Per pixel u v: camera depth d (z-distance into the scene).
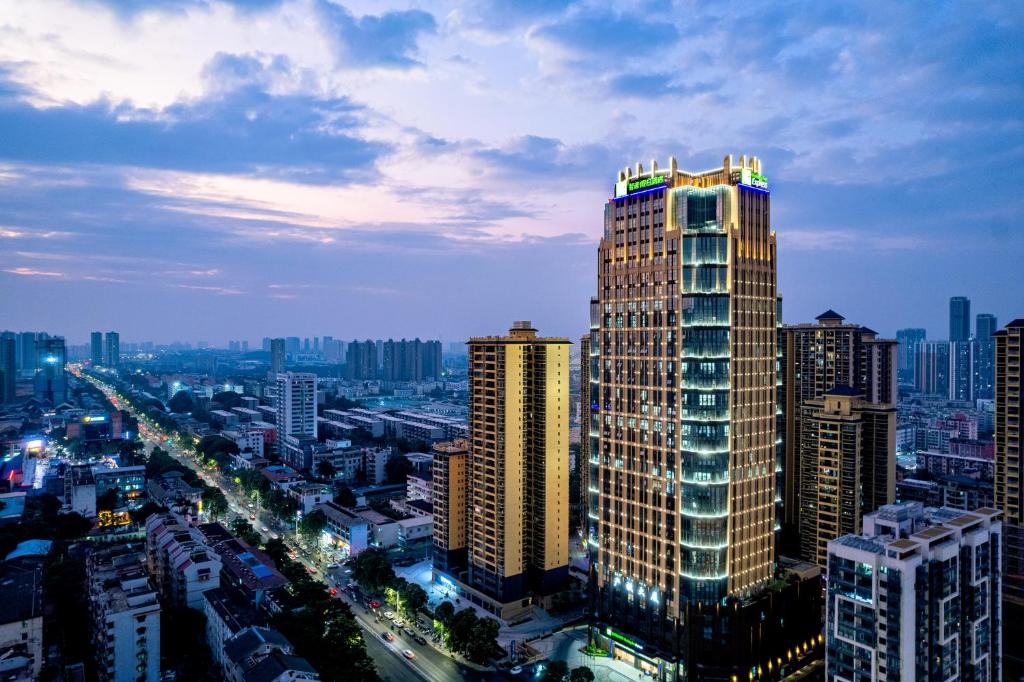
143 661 194.25
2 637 187.75
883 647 157.75
